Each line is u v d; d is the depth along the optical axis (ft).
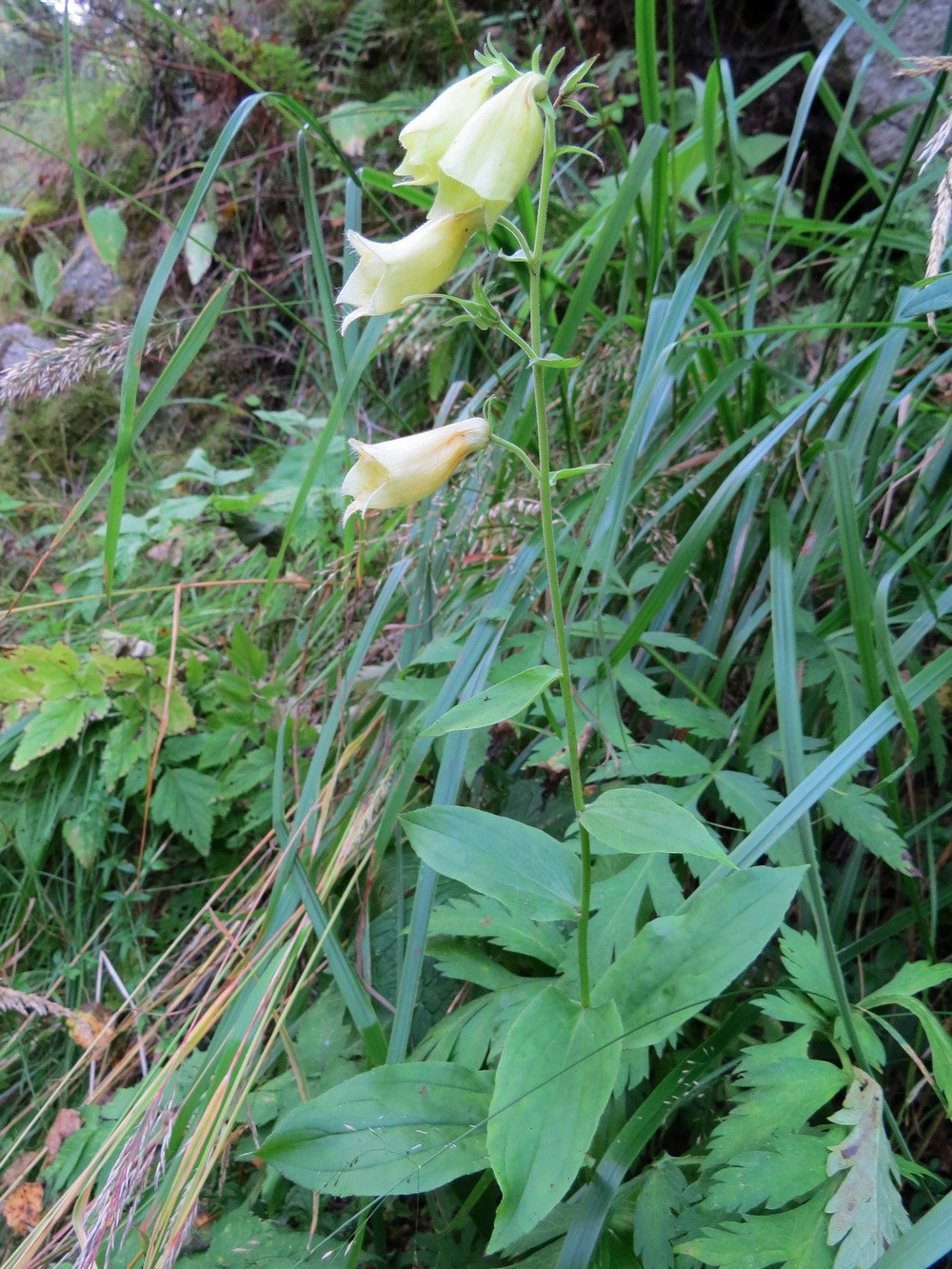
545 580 1.43
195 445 2.90
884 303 1.68
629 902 1.06
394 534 1.78
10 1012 1.58
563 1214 1.00
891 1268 0.77
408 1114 0.94
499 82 0.80
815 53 2.37
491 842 0.95
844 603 1.34
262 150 2.95
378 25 2.89
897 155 2.21
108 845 1.73
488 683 1.29
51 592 2.37
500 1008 1.08
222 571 2.26
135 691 1.73
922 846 1.33
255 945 1.28
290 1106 1.16
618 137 1.65
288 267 2.89
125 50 3.13
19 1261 1.12
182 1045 1.21
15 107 3.45
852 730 1.21
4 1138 1.44
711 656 1.31
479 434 0.87
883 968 1.29
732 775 1.19
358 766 1.58
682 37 2.65
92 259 3.16
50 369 1.39
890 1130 1.22
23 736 1.72
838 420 1.46
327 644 1.87
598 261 1.38
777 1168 0.85
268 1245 1.07
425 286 0.81
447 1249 1.06
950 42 1.27
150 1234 1.05
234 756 1.74
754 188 2.05
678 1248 0.83
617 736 1.23
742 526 1.40
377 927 1.31
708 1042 1.03
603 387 1.77
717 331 1.48
